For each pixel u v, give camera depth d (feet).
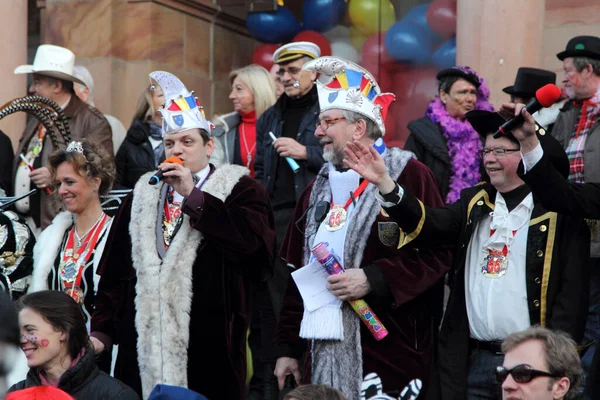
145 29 32.78
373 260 17.24
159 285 17.58
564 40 28.71
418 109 30.09
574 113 21.24
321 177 18.30
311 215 18.03
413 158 17.78
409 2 30.58
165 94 18.42
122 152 25.96
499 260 16.56
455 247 17.25
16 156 25.90
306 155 23.00
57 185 19.86
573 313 16.01
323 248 17.16
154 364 17.30
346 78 17.54
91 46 32.96
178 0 33.24
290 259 18.43
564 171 15.94
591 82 20.93
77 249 19.86
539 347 13.85
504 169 16.53
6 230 20.63
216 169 18.42
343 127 17.39
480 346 16.65
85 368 16.34
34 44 35.04
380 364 17.08
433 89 29.96
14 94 30.89
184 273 17.54
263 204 18.37
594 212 15.69
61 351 16.47
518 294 16.28
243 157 26.09
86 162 19.79
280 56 24.44
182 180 17.37
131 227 18.17
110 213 20.65
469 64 26.94
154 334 17.42
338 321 17.10
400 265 16.97
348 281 16.88
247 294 18.22
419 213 16.47
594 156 20.47
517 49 25.99
